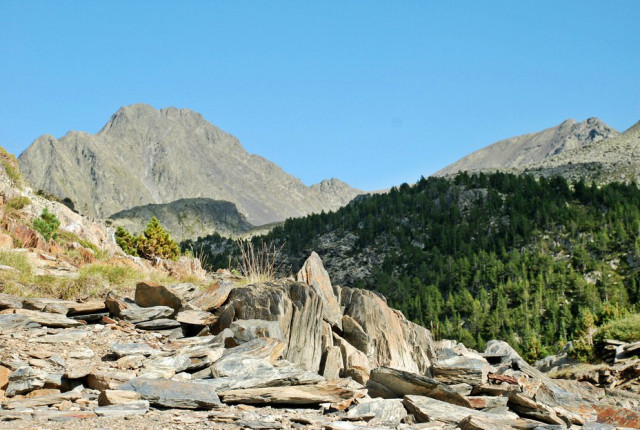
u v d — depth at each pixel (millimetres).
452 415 8133
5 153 26297
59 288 13430
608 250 169375
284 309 10875
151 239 30141
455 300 151250
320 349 10688
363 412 7918
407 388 9312
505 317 135750
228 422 6785
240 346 9586
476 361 11156
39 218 22828
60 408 7023
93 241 25500
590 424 8539
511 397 9633
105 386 7855
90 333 10281
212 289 12375
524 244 194250
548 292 147000
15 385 7852
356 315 12250
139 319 11078
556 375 23125
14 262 14266
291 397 8203
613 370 18766
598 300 136750
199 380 8328
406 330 13242
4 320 10211
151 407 7301
